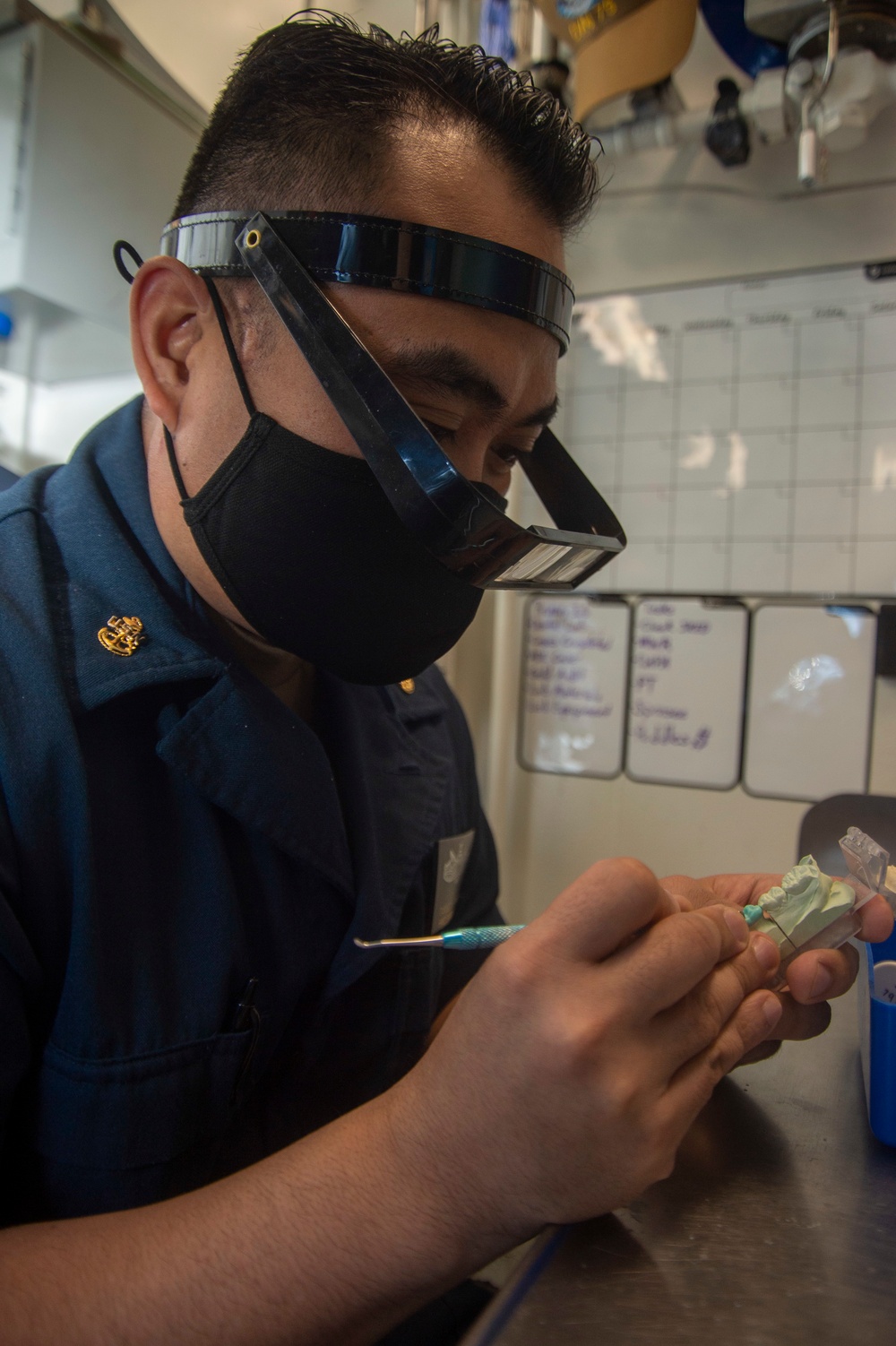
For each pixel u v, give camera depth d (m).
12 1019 0.48
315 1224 0.38
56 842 0.52
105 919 0.52
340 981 0.64
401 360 0.51
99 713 0.56
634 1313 0.32
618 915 0.37
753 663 1.14
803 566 1.11
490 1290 0.66
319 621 0.57
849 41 0.93
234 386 0.55
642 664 1.20
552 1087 0.36
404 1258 0.37
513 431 0.58
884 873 0.53
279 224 0.51
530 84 0.59
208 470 0.57
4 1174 0.53
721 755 1.15
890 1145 0.45
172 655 0.58
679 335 1.18
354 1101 0.69
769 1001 0.45
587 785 1.24
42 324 1.30
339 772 0.71
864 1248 0.36
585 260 1.22
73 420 1.47
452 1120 0.37
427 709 0.87
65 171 1.08
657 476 1.19
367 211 0.50
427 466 0.48
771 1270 0.35
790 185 1.10
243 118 0.56
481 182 0.52
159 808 0.57
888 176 1.06
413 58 0.54
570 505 0.77
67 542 0.62
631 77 0.99
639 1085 0.36
